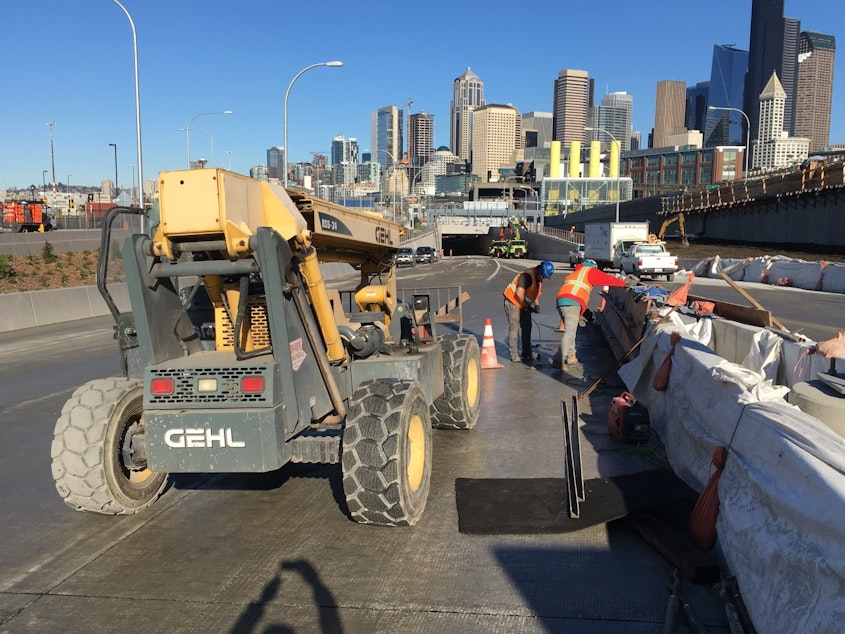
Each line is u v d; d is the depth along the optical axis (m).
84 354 13.51
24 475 6.12
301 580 3.95
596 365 10.98
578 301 10.67
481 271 46.19
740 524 3.47
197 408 4.26
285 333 4.25
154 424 4.28
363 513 4.50
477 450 6.49
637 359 8.02
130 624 3.52
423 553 4.26
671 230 65.75
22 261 31.25
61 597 3.83
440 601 3.68
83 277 29.95
